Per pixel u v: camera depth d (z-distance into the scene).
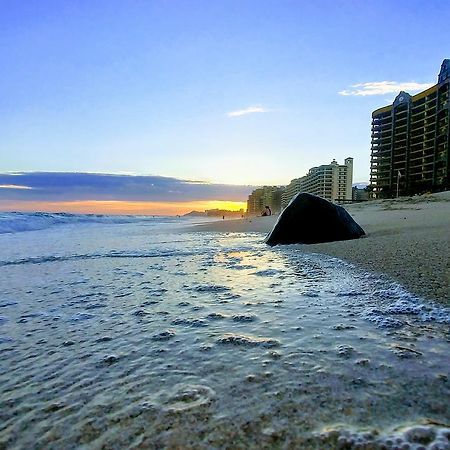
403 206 27.98
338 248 7.90
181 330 3.12
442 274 4.56
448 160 61.50
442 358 2.37
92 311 3.79
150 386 2.15
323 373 2.21
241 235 15.37
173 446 1.60
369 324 3.05
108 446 1.63
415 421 1.69
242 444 1.59
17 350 2.79
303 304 3.74
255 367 2.34
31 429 1.78
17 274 6.00
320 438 1.60
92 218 37.66
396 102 75.75
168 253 8.59
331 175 98.81
